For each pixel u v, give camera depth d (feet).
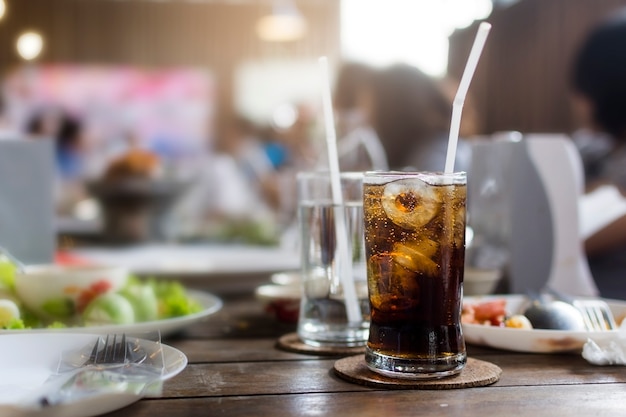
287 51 16.89
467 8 10.76
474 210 3.33
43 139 3.93
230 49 16.75
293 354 2.39
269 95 16.83
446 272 2.04
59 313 2.68
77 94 16.22
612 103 5.02
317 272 2.43
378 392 1.97
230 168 11.80
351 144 6.23
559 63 9.53
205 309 3.00
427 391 1.98
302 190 2.48
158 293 3.04
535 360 2.30
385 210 2.04
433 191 2.01
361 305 2.42
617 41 4.99
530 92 10.11
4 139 3.82
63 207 15.84
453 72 10.87
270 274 4.64
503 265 3.26
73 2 16.17
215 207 11.18
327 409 1.84
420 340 2.03
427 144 6.50
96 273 2.71
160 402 1.89
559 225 3.27
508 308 2.74
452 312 2.06
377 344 2.08
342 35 16.88
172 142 16.61
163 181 6.89
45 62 16.11
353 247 2.40
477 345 2.49
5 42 15.92
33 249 3.91
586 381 2.07
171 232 7.23
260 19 16.75
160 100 16.55
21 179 3.87
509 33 10.39
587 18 9.12
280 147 15.56
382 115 6.71
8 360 2.07
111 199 6.83
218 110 16.78
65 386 1.79
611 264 4.68
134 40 16.43
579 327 2.44
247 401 1.90
